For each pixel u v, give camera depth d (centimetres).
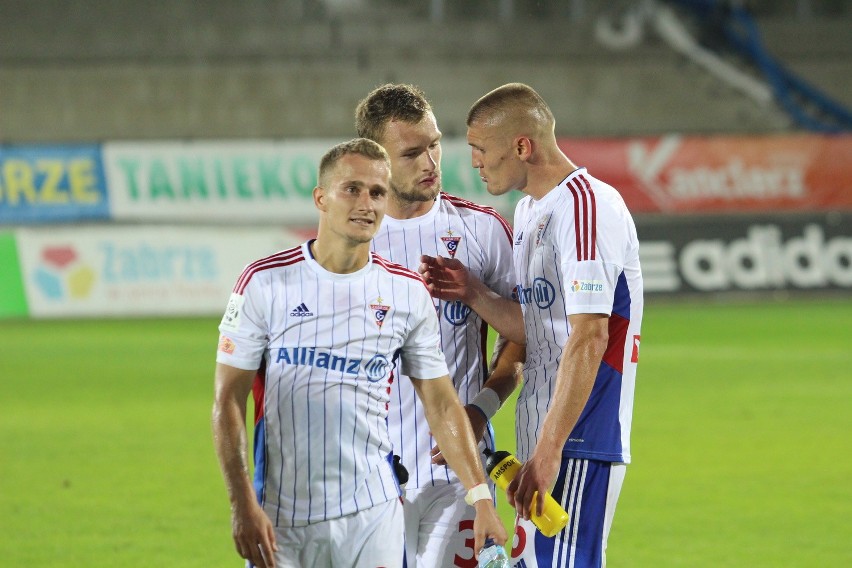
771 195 7600
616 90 8931
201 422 3606
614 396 1453
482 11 9169
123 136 8419
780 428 3481
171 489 2747
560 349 1494
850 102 9106
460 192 7112
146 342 5662
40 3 8669
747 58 9194
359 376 1307
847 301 7388
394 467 1365
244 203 7144
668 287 7462
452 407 1368
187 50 8731
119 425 3559
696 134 8812
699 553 2205
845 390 4166
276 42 8819
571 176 1455
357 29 8919
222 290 7050
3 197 6931
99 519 2469
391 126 1510
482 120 1478
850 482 2798
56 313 6856
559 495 1463
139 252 6956
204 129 8506
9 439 3350
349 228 1274
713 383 4325
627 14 9175
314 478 1302
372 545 1308
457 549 1572
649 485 2781
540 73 8869
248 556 1244
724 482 2803
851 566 2116
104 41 8681
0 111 8325
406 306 1333
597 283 1401
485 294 1558
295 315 1294
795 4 9406
